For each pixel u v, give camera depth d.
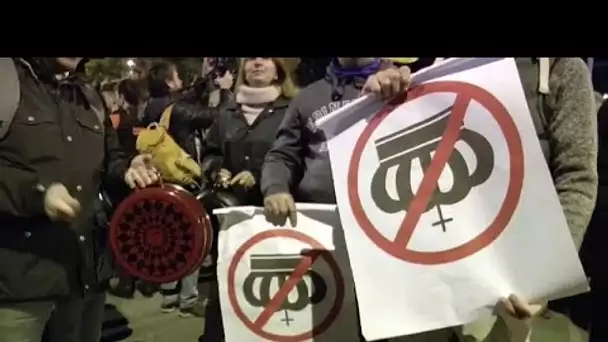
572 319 2.49
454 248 1.51
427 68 1.56
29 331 1.91
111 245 1.86
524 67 1.53
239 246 1.84
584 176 1.46
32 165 1.82
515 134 1.47
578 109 1.47
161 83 2.71
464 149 1.52
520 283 1.46
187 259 1.84
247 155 2.27
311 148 1.87
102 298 2.18
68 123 1.90
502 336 1.62
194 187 2.24
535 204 1.45
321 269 1.81
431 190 1.54
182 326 2.99
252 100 2.29
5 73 1.76
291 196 1.83
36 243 1.87
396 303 1.54
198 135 2.40
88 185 1.95
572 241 1.42
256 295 1.83
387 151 1.58
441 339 1.69
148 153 2.13
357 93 1.82
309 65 2.26
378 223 1.57
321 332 1.82
